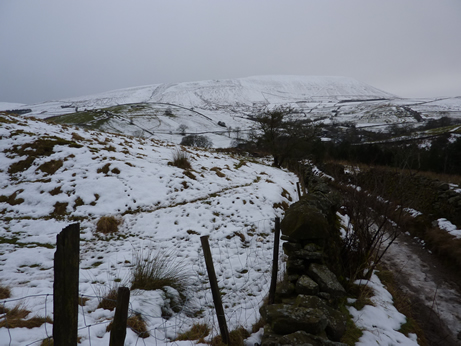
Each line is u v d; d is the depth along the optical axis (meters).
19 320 2.85
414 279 6.05
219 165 14.09
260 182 12.27
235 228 7.26
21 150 9.36
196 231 6.90
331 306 3.40
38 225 6.59
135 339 2.90
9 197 7.58
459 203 8.61
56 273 1.70
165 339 3.10
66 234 1.74
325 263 4.04
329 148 31.36
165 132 94.94
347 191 6.74
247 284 4.75
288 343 2.42
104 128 89.12
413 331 3.98
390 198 5.43
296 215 4.10
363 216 5.43
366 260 5.19
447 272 6.41
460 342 4.11
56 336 1.70
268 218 8.29
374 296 4.64
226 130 107.00
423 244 8.02
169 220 7.32
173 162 11.25
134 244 6.12
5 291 3.66
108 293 3.89
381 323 3.90
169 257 5.58
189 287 4.45
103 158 9.63
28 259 5.02
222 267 5.35
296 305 3.04
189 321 3.62
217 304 3.01
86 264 5.14
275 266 3.90
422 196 11.03
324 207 4.97
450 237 7.43
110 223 6.75
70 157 9.32
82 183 8.19
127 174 9.04
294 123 25.98
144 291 3.97
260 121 26.42
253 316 3.69
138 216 7.40
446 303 5.13
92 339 2.77
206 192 9.27
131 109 136.38
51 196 7.65
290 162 26.70
